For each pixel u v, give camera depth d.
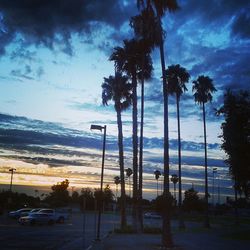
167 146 27.23
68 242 30.20
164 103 27.89
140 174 40.75
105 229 46.91
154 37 28.39
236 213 68.75
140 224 39.91
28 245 27.50
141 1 28.72
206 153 63.59
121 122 46.78
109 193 122.06
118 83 46.59
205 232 45.47
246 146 35.50
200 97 65.38
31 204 99.94
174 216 106.88
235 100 36.31
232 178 38.38
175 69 58.50
